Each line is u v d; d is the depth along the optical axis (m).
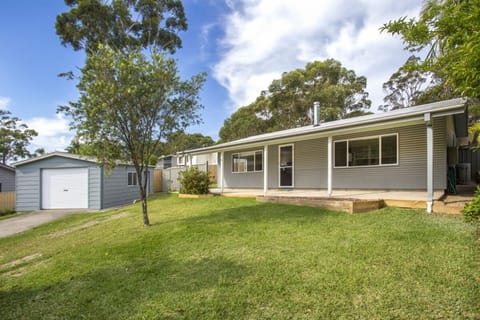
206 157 28.17
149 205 9.52
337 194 7.76
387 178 8.37
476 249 3.31
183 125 6.34
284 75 27.58
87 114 5.17
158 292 2.81
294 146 10.92
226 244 4.17
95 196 12.79
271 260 3.40
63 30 17.59
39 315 2.61
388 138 8.37
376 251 3.45
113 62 5.32
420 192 7.50
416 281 2.63
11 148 25.03
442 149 7.36
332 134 7.31
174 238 4.68
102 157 5.64
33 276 3.63
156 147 6.30
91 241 5.25
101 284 3.15
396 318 2.11
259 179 12.22
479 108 7.73
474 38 1.92
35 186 13.06
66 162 13.01
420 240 3.74
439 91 15.45
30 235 7.18
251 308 2.38
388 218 5.05
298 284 2.73
